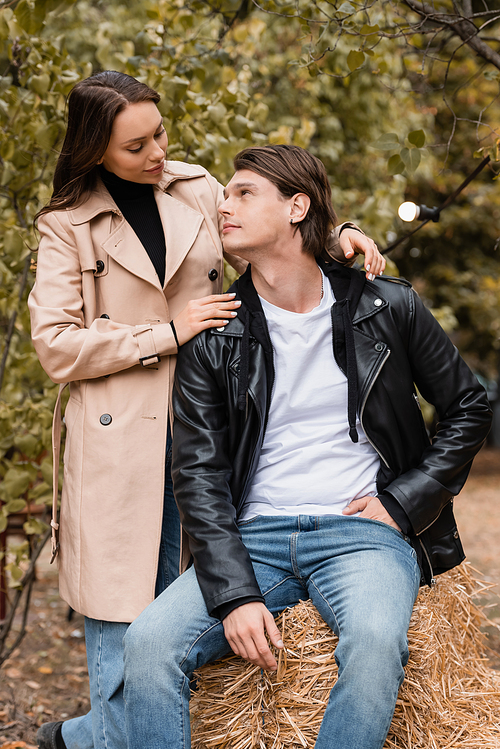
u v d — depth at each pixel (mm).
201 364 1934
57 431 2184
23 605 4348
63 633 3914
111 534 2016
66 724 2223
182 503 1841
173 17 3252
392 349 1913
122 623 2035
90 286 2051
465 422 1923
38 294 2027
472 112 9242
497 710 1965
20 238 2826
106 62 3195
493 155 2451
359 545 1799
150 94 1951
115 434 2021
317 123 6891
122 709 2008
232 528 1787
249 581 1696
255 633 1639
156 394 2051
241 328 1919
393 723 1742
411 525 1844
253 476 1937
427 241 10297
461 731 1808
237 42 3902
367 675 1556
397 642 1585
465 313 10562
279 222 1889
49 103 2828
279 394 1902
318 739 1579
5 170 2898
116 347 1953
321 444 1905
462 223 9906
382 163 7520
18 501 2928
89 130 1929
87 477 2045
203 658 1740
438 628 1948
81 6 6629
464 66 8312
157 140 2021
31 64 2795
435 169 8789
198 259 2141
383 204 3506
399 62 5613
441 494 1861
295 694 1725
